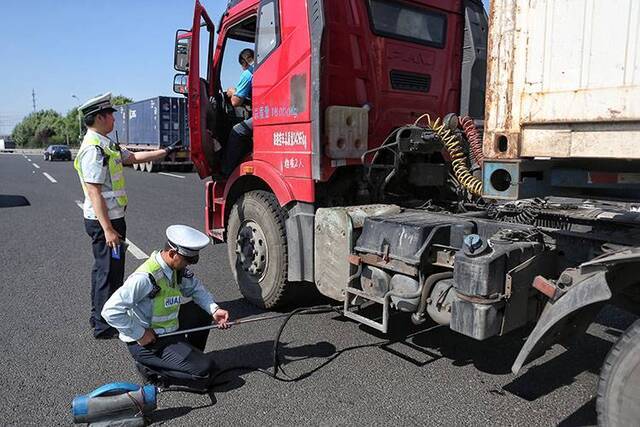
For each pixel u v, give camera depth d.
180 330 3.39
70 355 3.90
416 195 4.99
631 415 2.27
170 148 4.89
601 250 2.94
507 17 2.47
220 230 5.54
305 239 4.18
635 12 2.09
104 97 4.10
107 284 4.12
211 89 5.59
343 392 3.30
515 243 2.96
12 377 3.55
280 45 4.22
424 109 4.91
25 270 6.27
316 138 3.93
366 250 3.53
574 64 2.27
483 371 3.57
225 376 3.53
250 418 3.02
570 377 3.48
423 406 3.12
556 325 2.62
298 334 4.23
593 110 2.23
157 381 3.38
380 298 3.46
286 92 4.20
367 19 4.35
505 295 2.85
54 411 3.12
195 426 2.94
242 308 4.89
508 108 2.51
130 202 12.88
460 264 2.89
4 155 55.88
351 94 4.29
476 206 4.39
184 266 3.33
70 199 13.55
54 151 39.97
